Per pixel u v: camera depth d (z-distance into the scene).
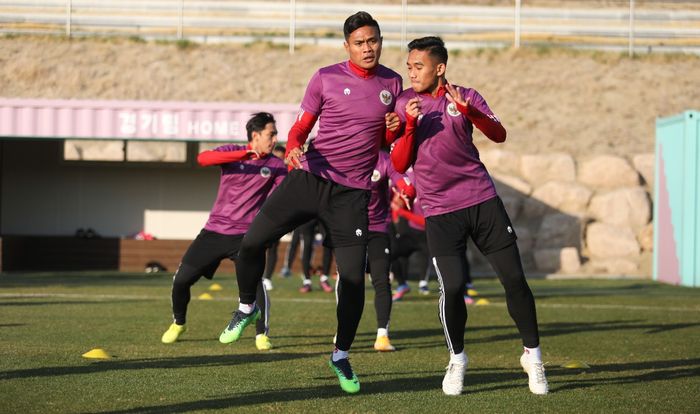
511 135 68.88
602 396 16.78
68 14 79.81
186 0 83.88
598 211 60.78
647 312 34.00
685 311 34.41
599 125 70.56
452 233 17.19
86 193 63.88
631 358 22.11
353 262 17.03
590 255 59.84
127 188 63.97
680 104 74.06
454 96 16.27
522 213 60.72
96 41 78.44
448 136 16.92
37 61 74.12
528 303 17.22
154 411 14.85
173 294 23.39
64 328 26.28
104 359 20.50
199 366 19.84
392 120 16.55
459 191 17.16
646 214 60.59
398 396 16.61
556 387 17.78
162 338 24.20
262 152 22.75
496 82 76.25
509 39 82.38
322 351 22.70
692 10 85.31
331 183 17.14
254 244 17.92
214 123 52.97
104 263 61.62
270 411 14.98
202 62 76.25
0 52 75.12
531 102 73.62
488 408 15.55
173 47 78.19
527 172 62.75
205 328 27.00
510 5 87.75
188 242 61.62
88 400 15.66
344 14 84.38
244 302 19.23
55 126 52.91
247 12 84.62
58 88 71.50
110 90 71.75
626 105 73.62
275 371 19.33
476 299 39.84
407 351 23.23
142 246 61.47
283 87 72.94
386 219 24.53
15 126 52.81
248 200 22.92
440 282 17.00
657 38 83.94
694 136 48.59
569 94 74.88
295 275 56.38
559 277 56.28
